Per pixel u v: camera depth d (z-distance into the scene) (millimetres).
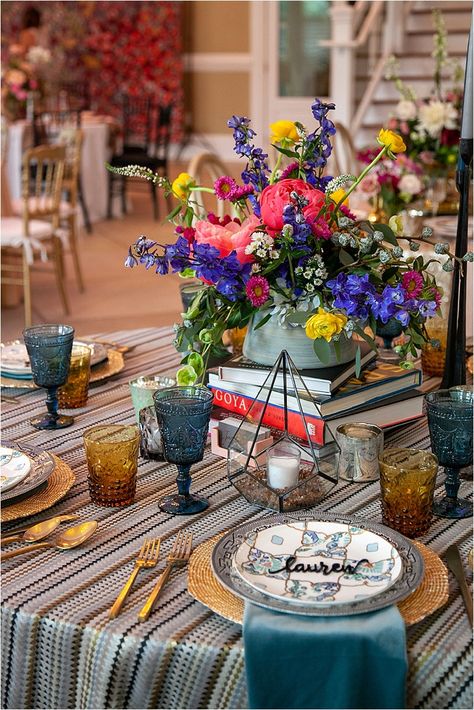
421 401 1345
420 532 1042
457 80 3566
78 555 1007
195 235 1156
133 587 936
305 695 820
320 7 8711
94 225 7426
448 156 3008
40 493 1143
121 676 857
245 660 813
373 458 1199
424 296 1119
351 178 1116
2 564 986
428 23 7441
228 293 1131
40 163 4445
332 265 1172
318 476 1118
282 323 1211
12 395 1539
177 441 1091
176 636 849
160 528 1067
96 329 4551
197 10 10055
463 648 830
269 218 1114
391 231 1166
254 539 967
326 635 807
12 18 9688
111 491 1118
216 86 10227
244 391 1256
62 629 874
